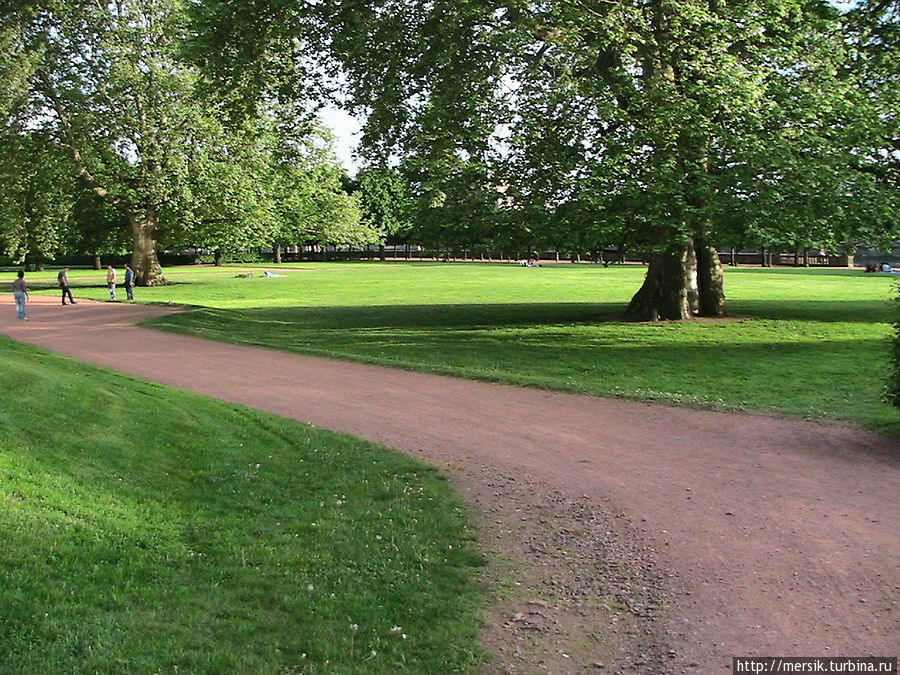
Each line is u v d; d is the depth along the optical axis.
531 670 4.72
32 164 44.00
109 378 15.11
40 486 7.68
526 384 14.84
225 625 5.15
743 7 20.66
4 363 14.73
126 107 42.47
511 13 21.45
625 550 6.65
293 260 100.44
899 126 21.00
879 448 9.70
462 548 6.74
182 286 47.94
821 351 19.11
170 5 42.00
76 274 69.38
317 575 6.07
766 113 20.08
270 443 10.62
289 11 21.72
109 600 5.38
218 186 44.50
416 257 103.12
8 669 4.41
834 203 19.73
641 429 11.15
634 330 23.22
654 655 4.89
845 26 23.55
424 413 12.58
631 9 19.98
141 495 8.10
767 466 9.08
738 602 5.60
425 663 4.76
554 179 20.81
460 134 21.09
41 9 42.03
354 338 22.83
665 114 19.50
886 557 6.32
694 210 19.42
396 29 22.00
